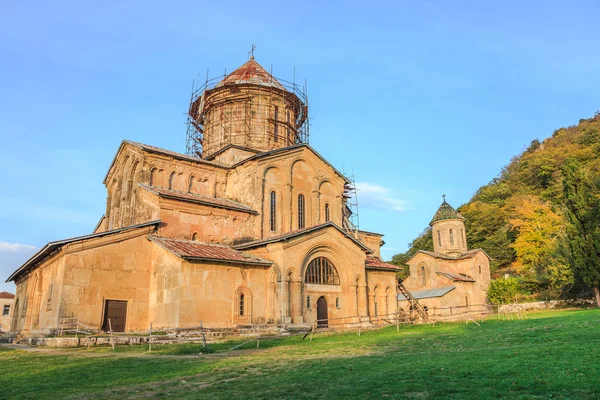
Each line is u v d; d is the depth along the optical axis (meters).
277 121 42.25
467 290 54.16
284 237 29.28
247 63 45.84
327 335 25.17
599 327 18.61
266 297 29.12
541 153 95.19
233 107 42.00
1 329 75.19
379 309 36.22
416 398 9.21
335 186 40.66
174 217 30.69
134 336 22.83
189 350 19.64
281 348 20.12
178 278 25.97
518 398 8.66
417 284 56.78
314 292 30.86
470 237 79.31
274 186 36.19
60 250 26.34
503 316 34.81
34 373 14.82
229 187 37.78
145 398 10.72
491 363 12.50
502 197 89.81
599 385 9.15
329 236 32.41
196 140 44.78
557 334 18.09
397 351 17.36
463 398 8.96
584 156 82.44
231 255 28.59
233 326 26.89
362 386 10.56
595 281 37.94
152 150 33.81
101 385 12.68
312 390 10.52
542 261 55.78
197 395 10.70
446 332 23.72
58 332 24.22
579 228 39.22
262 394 10.41
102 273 26.86
